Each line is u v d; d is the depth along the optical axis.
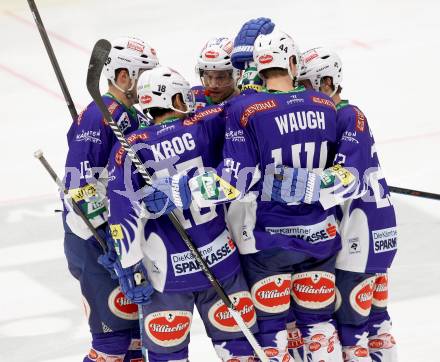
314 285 14.22
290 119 13.41
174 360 13.95
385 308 15.48
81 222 14.63
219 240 13.73
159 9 44.00
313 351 14.38
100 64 12.95
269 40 13.64
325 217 13.89
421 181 25.09
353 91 32.91
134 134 13.52
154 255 13.60
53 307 19.56
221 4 44.59
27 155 28.41
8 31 41.53
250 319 14.03
